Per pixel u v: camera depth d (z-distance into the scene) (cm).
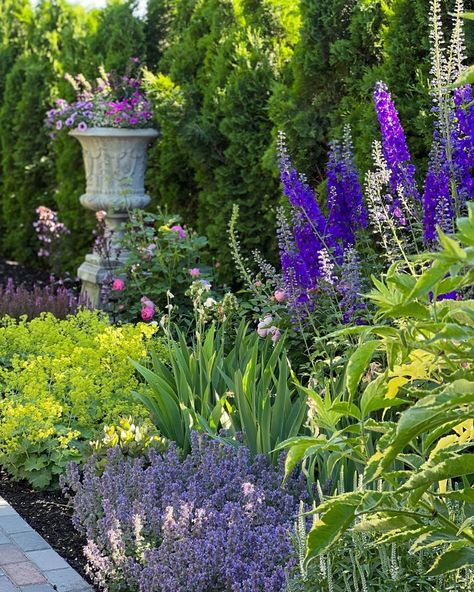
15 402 495
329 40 619
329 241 477
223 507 357
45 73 1126
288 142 652
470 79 159
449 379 189
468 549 197
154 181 931
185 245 700
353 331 197
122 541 343
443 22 522
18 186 1193
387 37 555
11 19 1284
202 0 885
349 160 478
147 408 492
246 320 699
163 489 388
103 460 422
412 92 545
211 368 469
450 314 178
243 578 316
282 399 424
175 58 872
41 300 742
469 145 419
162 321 547
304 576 268
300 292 470
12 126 1188
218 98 784
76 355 533
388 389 206
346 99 594
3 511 420
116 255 766
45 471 452
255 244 775
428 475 175
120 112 818
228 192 777
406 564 263
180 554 326
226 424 442
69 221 1056
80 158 1034
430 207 420
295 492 374
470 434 209
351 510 200
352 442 212
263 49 782
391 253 444
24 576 349
